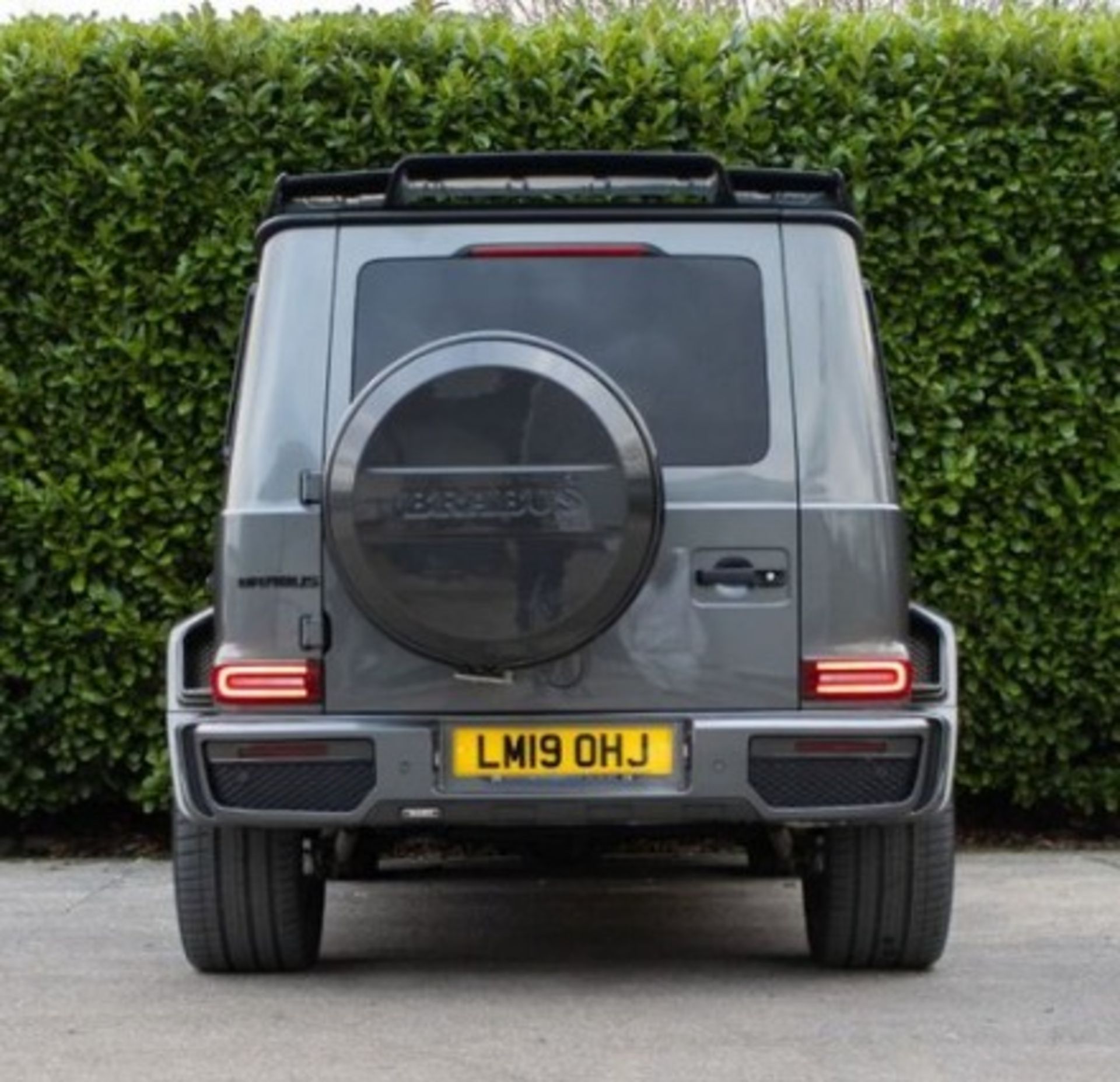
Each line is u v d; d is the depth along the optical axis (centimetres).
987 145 1402
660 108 1400
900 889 985
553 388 881
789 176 1002
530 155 977
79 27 1416
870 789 926
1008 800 1524
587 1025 912
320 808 928
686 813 925
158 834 1521
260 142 1404
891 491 953
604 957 1088
